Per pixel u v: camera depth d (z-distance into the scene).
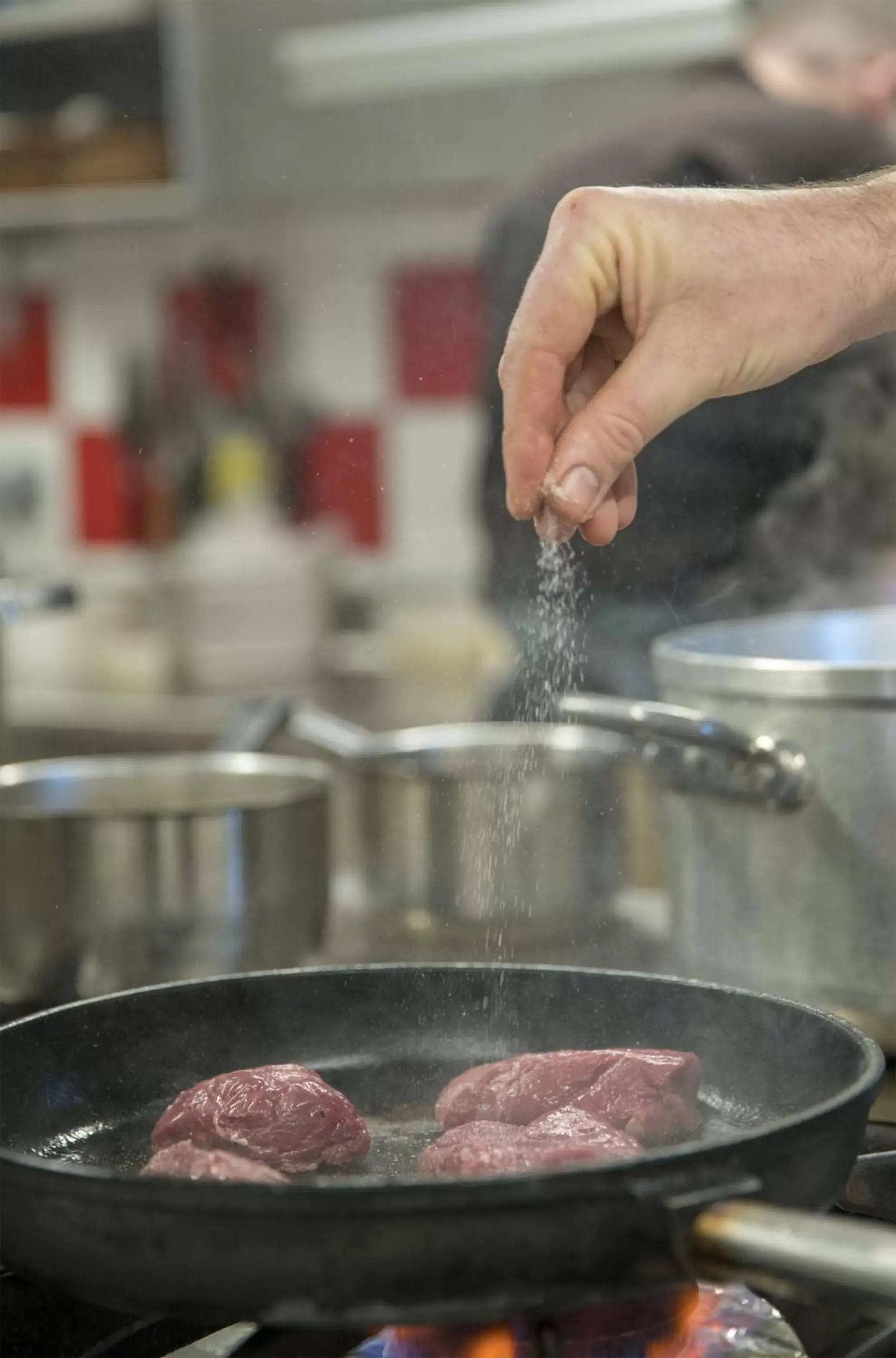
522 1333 0.66
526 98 2.45
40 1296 0.74
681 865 1.09
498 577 1.86
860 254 0.88
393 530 2.79
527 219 1.87
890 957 0.97
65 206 2.69
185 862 1.08
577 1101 0.79
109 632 2.76
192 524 2.96
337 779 1.84
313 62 2.48
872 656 1.21
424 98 2.52
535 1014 0.89
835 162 1.75
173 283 2.90
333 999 0.90
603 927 1.28
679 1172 0.58
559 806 1.26
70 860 1.07
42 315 3.02
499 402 1.87
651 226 0.82
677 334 0.83
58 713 2.52
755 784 0.98
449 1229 0.57
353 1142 0.79
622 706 1.03
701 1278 0.60
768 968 1.02
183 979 1.09
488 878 1.27
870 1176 0.81
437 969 0.90
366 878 1.32
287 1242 0.57
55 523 3.08
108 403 3.00
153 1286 0.60
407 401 2.74
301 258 2.79
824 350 0.89
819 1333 0.70
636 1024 0.87
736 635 1.17
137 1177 0.58
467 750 1.34
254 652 2.62
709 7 2.14
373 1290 0.58
